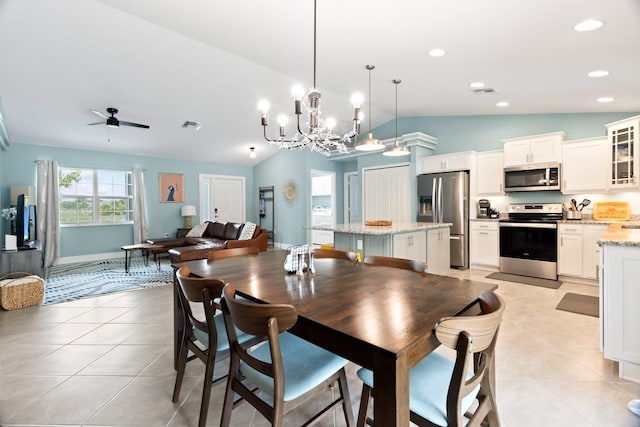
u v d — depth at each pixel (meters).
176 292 2.16
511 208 5.05
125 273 5.27
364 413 1.39
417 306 1.28
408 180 5.91
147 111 5.20
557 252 4.40
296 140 3.15
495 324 1.07
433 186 5.50
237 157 8.21
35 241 5.24
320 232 9.04
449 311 1.22
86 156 6.50
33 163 5.93
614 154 4.02
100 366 2.25
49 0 2.91
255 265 2.13
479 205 5.35
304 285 1.61
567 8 1.96
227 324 1.36
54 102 4.62
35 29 3.22
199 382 2.05
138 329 2.91
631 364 1.98
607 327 2.02
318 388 1.33
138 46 3.68
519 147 4.86
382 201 6.33
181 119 5.69
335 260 2.36
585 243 4.16
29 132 5.45
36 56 3.62
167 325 3.00
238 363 1.39
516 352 2.38
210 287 1.49
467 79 3.56
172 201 7.63
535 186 4.69
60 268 5.72
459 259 5.24
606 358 2.04
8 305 3.39
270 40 3.13
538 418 1.66
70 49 3.58
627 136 3.88
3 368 2.22
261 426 1.64
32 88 4.22
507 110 4.94
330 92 5.27
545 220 4.53
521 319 3.02
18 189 5.53
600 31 2.20
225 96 5.11
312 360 1.42
